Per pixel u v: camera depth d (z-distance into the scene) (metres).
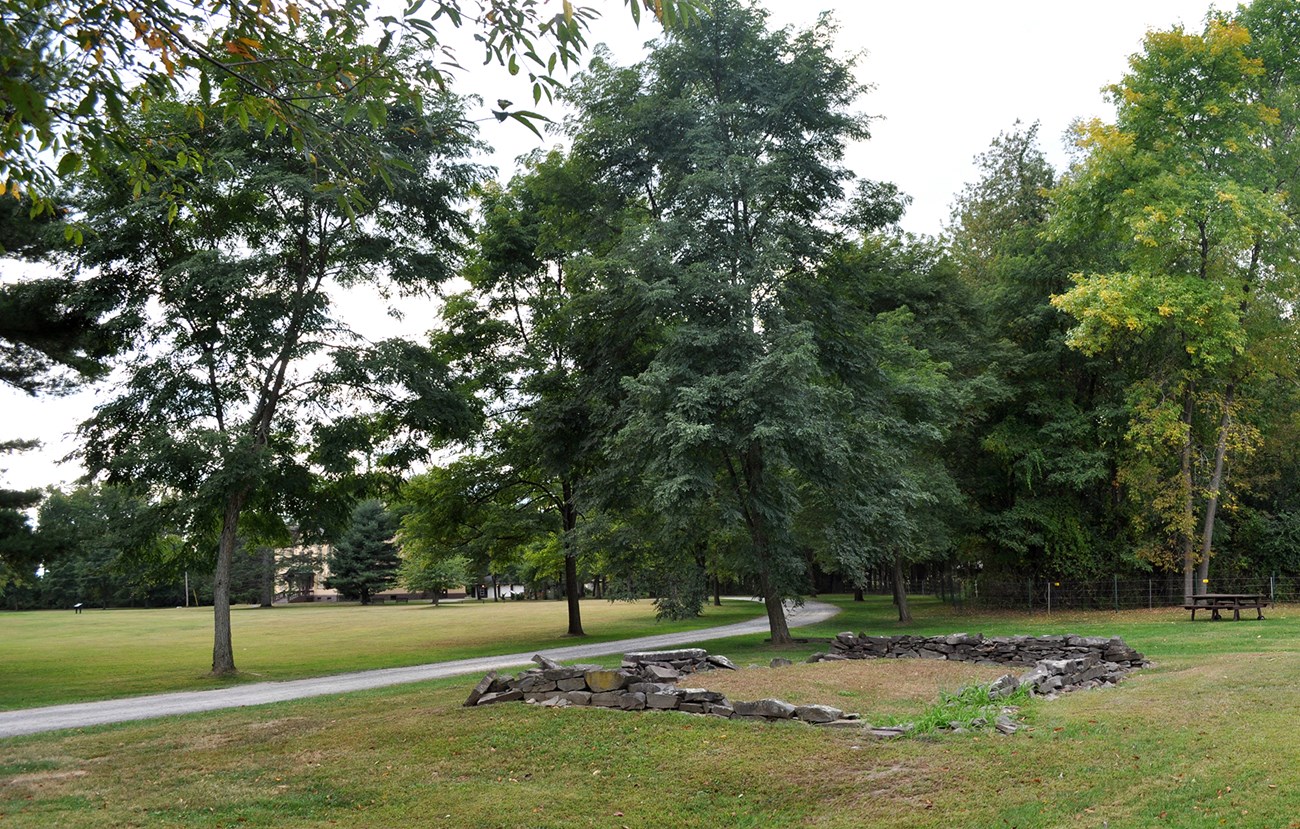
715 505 22.14
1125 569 36.03
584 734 10.55
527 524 33.72
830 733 10.18
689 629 35.00
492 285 33.59
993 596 38.28
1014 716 10.62
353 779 9.48
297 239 25.34
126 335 23.28
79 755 11.21
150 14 5.82
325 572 114.88
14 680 22.77
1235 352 30.42
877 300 34.97
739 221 23.59
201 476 22.62
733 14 22.56
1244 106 28.64
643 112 23.02
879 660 16.92
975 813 7.56
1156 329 31.73
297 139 6.55
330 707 14.11
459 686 16.42
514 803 8.55
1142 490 33.03
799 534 28.34
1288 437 35.53
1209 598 25.72
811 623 35.75
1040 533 35.91
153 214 21.84
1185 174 28.39
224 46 6.18
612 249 23.64
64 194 21.44
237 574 99.94
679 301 21.41
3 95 5.39
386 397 25.52
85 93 5.71
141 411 23.23
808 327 21.22
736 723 10.70
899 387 25.28
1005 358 35.72
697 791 8.71
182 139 8.43
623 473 22.81
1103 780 8.05
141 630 50.38
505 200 33.75
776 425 18.97
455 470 34.62
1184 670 14.30
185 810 8.70
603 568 25.55
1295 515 35.69
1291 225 30.16
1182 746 8.83
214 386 24.14
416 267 25.33
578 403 24.72
